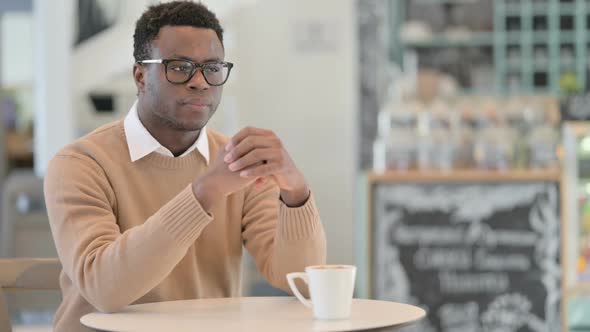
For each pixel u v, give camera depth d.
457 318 4.50
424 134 4.74
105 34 7.21
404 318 1.86
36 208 4.80
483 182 4.50
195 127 2.19
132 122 2.32
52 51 6.84
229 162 1.97
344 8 8.53
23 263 2.38
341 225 8.52
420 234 4.52
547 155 4.72
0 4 9.09
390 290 4.53
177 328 1.75
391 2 8.27
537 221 4.48
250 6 8.53
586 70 8.27
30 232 4.78
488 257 4.50
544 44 8.40
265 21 8.55
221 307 2.04
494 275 4.49
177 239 1.95
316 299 1.86
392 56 8.30
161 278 1.99
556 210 4.47
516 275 4.48
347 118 8.54
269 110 8.55
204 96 2.16
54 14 6.83
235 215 2.43
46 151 6.86
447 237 4.52
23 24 9.78
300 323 1.81
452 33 8.34
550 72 8.35
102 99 7.70
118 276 1.96
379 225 4.54
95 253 2.03
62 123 6.86
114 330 1.73
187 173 2.35
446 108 4.95
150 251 1.94
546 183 4.48
